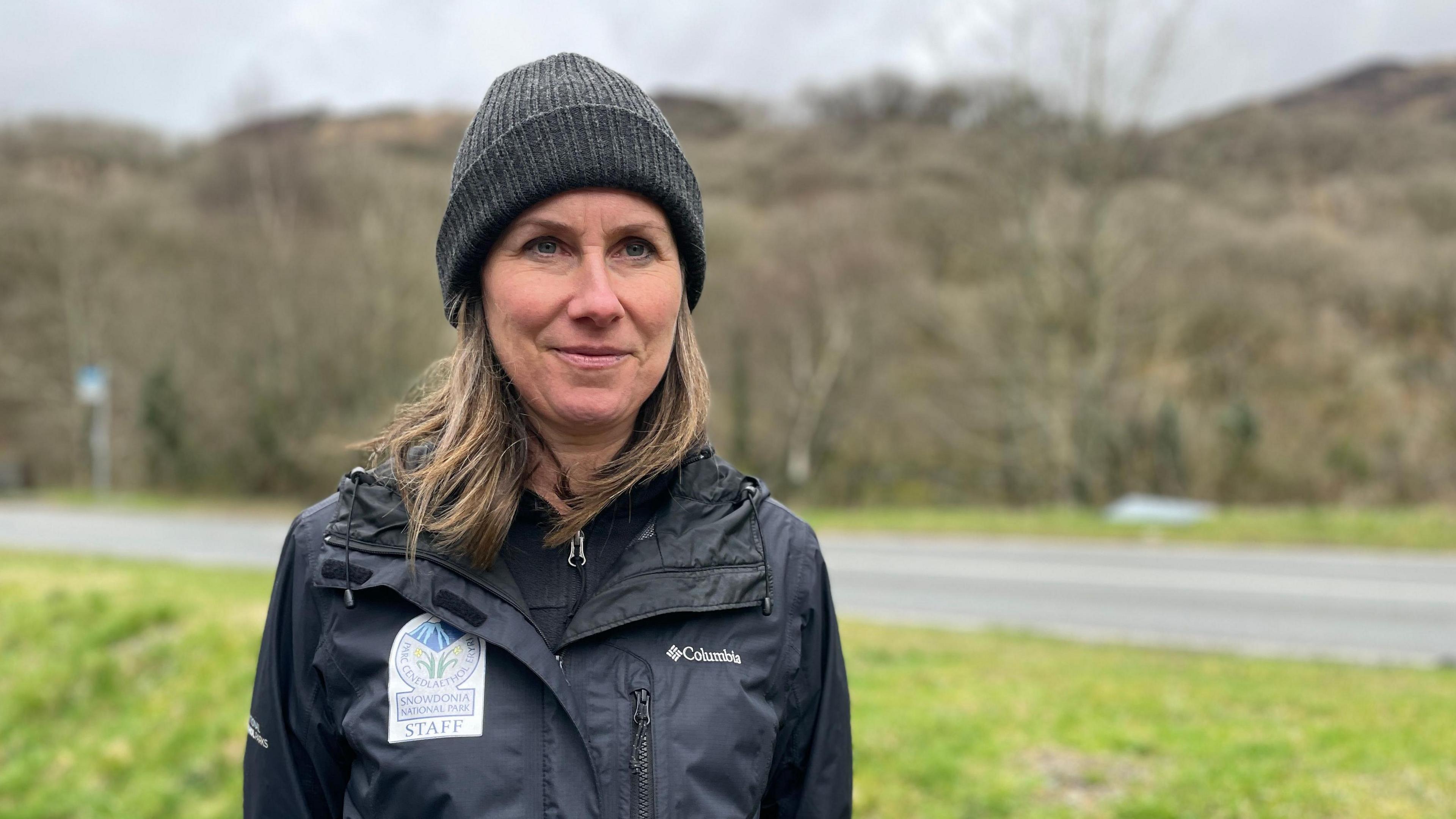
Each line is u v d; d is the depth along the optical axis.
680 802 1.19
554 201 1.24
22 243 27.31
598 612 1.24
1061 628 8.33
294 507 20.83
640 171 1.25
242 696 5.52
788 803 1.45
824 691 1.44
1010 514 14.77
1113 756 4.20
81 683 6.13
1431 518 11.83
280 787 1.32
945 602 9.42
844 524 14.45
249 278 22.70
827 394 23.88
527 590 1.28
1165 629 8.19
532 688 1.21
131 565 10.91
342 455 21.02
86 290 26.50
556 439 1.34
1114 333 18.47
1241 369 21.36
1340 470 19.09
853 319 23.67
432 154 39.09
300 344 21.98
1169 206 17.31
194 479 23.81
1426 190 28.73
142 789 4.83
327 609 1.25
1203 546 11.70
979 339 19.84
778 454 24.00
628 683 1.23
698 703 1.23
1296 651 7.43
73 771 5.18
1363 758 4.02
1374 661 7.05
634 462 1.30
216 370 23.19
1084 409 17.67
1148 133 16.80
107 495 23.14
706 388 1.41
